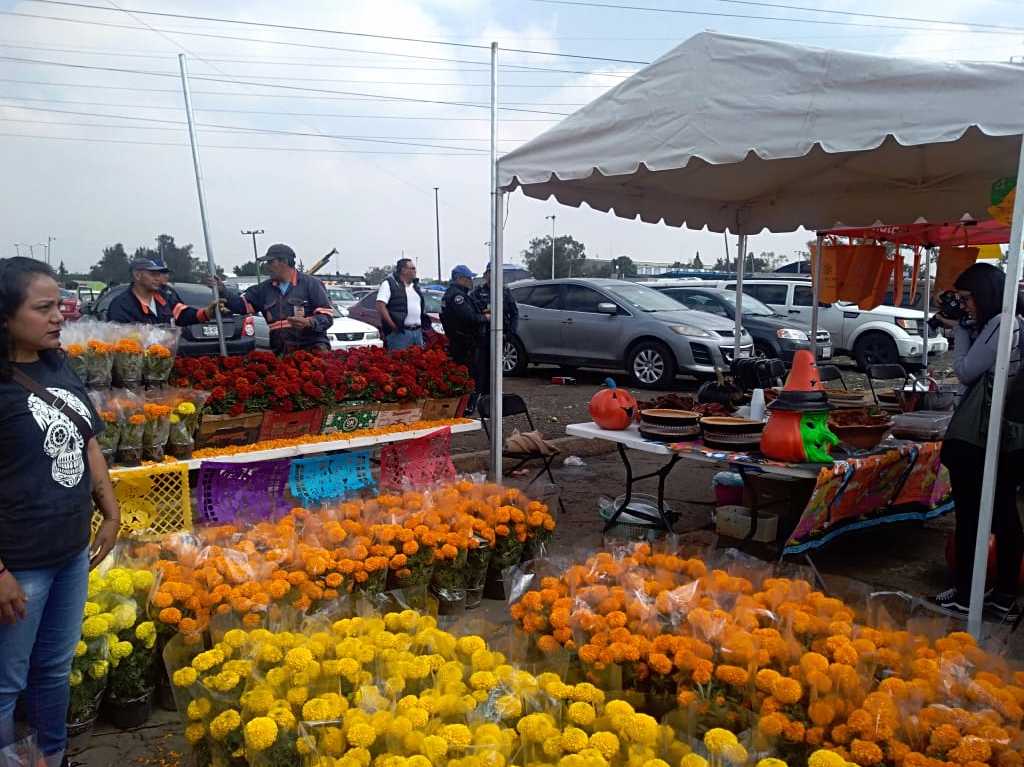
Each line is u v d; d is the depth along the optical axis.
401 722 1.90
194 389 4.09
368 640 2.37
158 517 3.82
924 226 6.95
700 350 10.72
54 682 2.29
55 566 2.14
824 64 3.37
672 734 1.95
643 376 11.19
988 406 3.43
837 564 4.46
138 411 3.74
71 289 19.75
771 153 3.52
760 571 2.93
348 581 3.16
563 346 11.92
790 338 12.58
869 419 4.23
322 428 4.61
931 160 5.29
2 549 2.03
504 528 3.76
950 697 2.06
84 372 3.77
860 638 2.35
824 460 3.65
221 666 2.30
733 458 3.84
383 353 5.26
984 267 3.50
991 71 2.95
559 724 2.06
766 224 6.68
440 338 6.05
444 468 5.16
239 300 5.66
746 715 2.09
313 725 1.97
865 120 3.25
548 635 2.51
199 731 2.20
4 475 2.03
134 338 3.98
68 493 2.14
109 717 2.84
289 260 5.91
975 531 3.60
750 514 4.36
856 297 7.07
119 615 2.74
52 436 2.09
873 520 4.25
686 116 3.80
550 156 4.41
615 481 6.42
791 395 3.71
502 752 1.85
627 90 4.04
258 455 4.18
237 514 3.90
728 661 2.21
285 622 2.64
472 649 2.33
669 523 4.59
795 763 1.96
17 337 2.04
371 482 4.87
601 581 2.76
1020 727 1.99
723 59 3.66
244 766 2.08
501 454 5.00
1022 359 3.39
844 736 1.93
